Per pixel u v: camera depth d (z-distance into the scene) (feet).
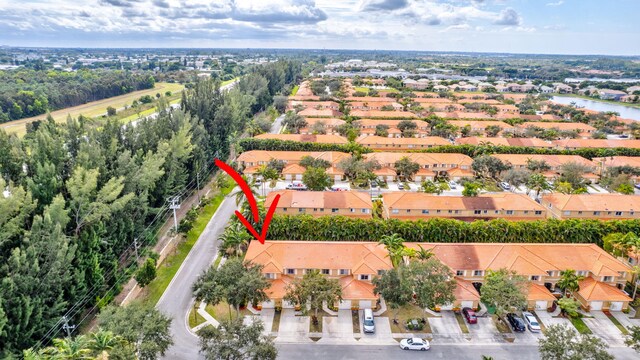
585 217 295.69
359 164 379.76
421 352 181.68
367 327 192.13
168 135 340.59
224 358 147.54
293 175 390.01
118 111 646.33
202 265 248.11
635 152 446.60
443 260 224.33
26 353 143.54
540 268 220.84
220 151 429.79
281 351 180.55
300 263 223.10
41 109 628.28
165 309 207.82
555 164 404.16
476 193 329.52
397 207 291.99
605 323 201.26
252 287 182.09
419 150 441.68
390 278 193.67
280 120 652.48
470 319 199.21
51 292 179.52
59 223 189.26
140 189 265.95
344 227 256.93
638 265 227.40
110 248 222.07
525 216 297.12
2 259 181.47
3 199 175.83
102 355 139.13
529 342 188.34
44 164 214.07
